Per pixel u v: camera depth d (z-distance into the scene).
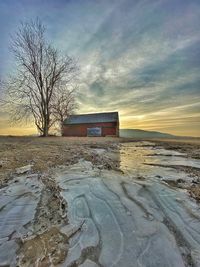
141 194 4.22
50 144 13.46
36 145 12.43
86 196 4.09
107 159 8.37
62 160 7.53
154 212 3.38
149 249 2.40
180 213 3.34
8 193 4.18
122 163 7.66
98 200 3.89
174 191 4.40
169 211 3.42
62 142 15.41
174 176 5.66
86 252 2.33
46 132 26.30
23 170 5.88
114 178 5.40
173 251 2.37
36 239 2.56
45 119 26.12
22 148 10.52
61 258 2.22
